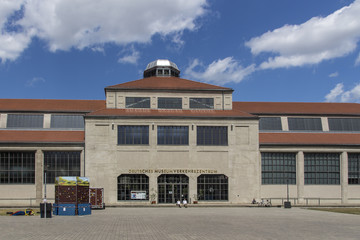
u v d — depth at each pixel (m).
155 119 64.56
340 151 68.06
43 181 62.16
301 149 67.31
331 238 24.19
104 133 63.56
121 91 68.19
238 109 74.38
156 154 64.00
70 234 25.42
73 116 71.00
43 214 38.50
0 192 61.25
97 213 45.09
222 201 64.38
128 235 24.92
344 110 77.06
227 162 65.06
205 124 65.31
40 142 62.19
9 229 28.30
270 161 67.44
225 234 25.55
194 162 64.44
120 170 63.12
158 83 71.94
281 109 75.69
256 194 64.94
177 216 40.31
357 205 62.44
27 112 70.00
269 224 32.12
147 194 63.44
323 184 67.88
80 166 63.31
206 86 71.50
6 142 61.44
